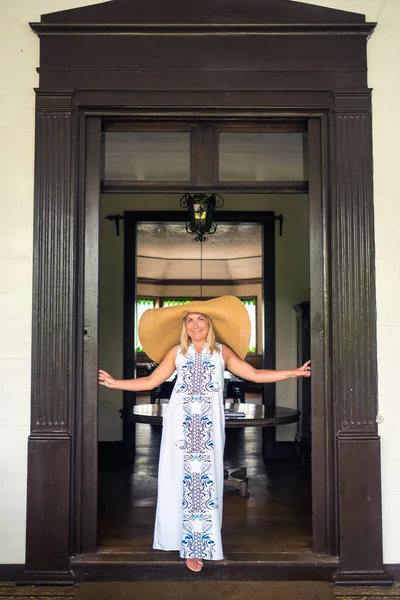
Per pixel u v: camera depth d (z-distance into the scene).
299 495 5.60
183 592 3.58
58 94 3.88
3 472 3.78
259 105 3.92
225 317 3.72
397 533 3.81
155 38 3.93
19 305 3.84
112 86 3.90
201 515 3.58
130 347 7.43
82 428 3.84
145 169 4.72
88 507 3.82
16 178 3.88
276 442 7.38
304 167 4.13
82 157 3.91
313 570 3.75
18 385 3.81
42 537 3.71
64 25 3.88
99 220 3.92
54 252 3.83
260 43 3.95
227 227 12.25
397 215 3.88
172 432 3.70
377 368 3.84
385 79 3.94
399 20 3.97
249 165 4.29
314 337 3.90
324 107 3.93
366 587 3.68
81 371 3.85
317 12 3.96
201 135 4.07
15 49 3.94
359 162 3.89
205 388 3.66
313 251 3.92
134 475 6.47
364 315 3.84
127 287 7.49
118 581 3.72
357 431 3.79
